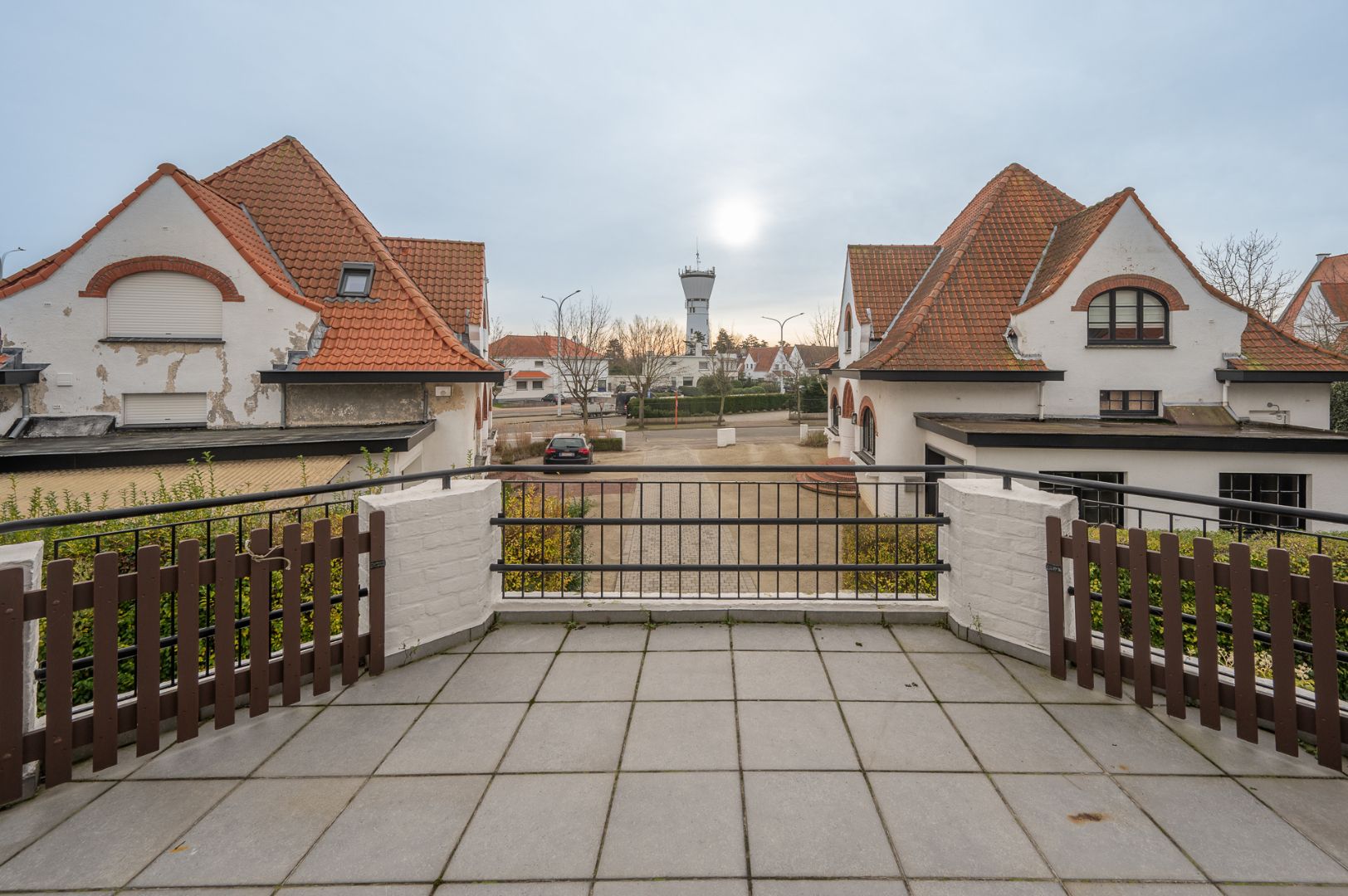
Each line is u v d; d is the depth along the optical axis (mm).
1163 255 13617
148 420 11977
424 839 2572
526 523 4867
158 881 2361
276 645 4336
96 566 2984
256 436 10953
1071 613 4055
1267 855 2455
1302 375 13055
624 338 46188
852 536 10133
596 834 2590
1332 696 2951
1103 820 2662
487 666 4145
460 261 16734
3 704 2760
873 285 18188
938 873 2373
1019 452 10500
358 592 4004
